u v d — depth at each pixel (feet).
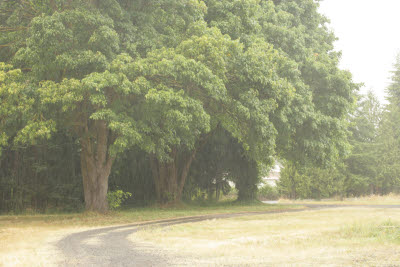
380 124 166.61
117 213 73.00
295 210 86.02
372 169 153.28
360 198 142.00
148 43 64.39
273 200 180.65
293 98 79.25
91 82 52.29
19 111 55.93
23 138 56.54
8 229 50.14
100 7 62.75
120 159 94.89
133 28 63.57
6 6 69.26
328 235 36.65
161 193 99.81
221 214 77.05
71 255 27.91
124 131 55.31
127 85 54.60
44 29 54.54
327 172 151.02
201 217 69.56
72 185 87.66
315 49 101.55
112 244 34.22
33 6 65.21
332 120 89.10
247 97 67.72
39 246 33.40
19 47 63.46
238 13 77.87
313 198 160.86
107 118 55.67
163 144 64.23
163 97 55.26
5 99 55.72
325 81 90.38
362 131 165.68
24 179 82.94
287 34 88.22
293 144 94.22
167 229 46.93
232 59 66.54
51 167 86.17
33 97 56.03
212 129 91.66
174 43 67.97
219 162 113.91
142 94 58.70
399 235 34.35
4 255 28.17
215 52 61.36
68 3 62.13
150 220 65.46
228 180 119.14
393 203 115.03
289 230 43.32
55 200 85.81
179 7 68.80
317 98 91.97
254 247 29.68
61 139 86.48
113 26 59.72
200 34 66.59
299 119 81.41
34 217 70.03
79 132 70.69
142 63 57.67
